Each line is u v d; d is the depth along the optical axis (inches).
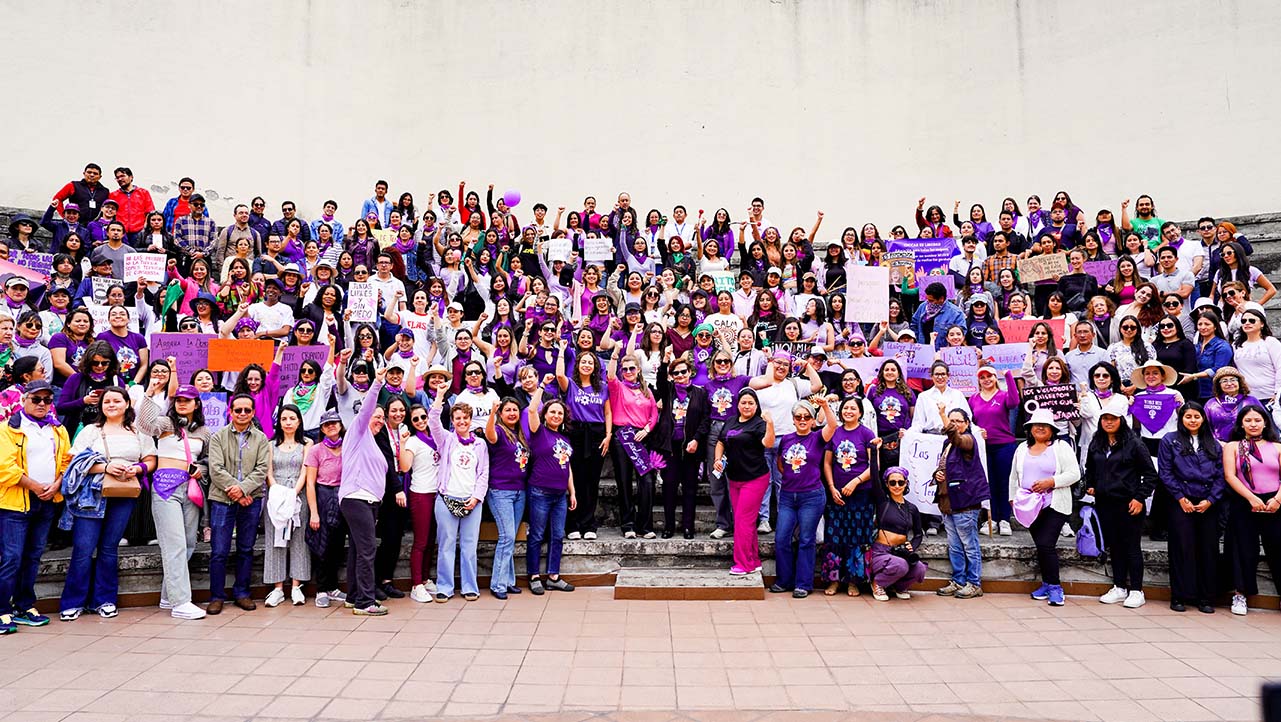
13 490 221.9
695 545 285.6
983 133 569.9
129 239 442.9
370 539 244.4
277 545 249.8
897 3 594.9
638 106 597.6
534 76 596.4
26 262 357.7
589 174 590.9
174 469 244.1
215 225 510.3
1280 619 236.2
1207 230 380.5
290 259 452.1
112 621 233.0
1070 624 231.3
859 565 261.0
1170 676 186.4
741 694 174.4
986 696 173.5
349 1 579.8
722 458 281.7
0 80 489.7
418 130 582.9
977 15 577.0
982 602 257.4
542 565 281.9
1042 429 260.7
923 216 550.6
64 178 499.2
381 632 221.6
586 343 303.3
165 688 176.6
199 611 237.1
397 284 383.9
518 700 170.6
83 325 286.2
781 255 455.8
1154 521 286.5
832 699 171.6
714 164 592.1
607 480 338.6
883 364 306.0
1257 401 262.7
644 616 239.0
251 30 552.1
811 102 594.9
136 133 517.3
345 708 165.8
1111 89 536.7
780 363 303.0
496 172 586.6
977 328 362.9
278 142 552.7
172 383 276.7
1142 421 278.8
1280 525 239.5
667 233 585.3
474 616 239.1
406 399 288.4
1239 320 312.3
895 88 589.3
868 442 267.4
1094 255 420.5
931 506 275.6
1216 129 503.2
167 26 530.0
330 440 261.3
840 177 586.2
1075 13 550.3
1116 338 330.0
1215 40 506.6
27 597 228.8
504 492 266.7
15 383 261.3
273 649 205.6
